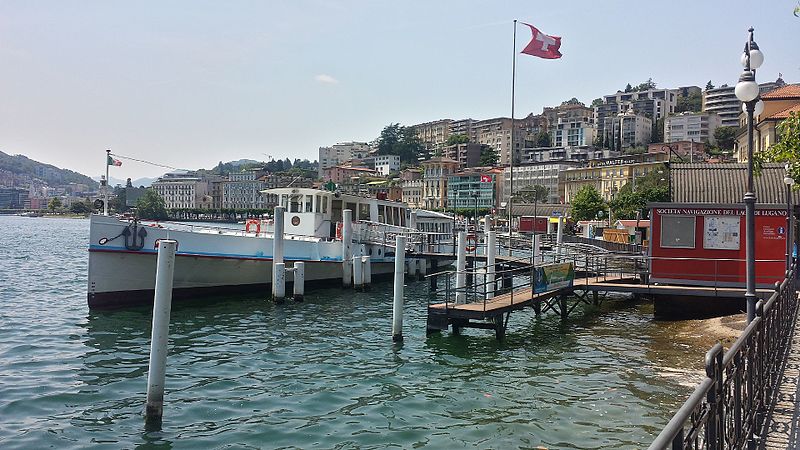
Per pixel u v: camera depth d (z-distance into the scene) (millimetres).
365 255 35500
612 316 25609
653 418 12352
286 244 30734
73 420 12344
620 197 90000
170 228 25938
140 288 25281
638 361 17172
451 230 52312
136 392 14234
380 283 37000
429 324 20750
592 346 19406
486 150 198625
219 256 27312
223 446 11094
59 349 18312
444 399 13922
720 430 5949
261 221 36188
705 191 24203
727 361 6098
